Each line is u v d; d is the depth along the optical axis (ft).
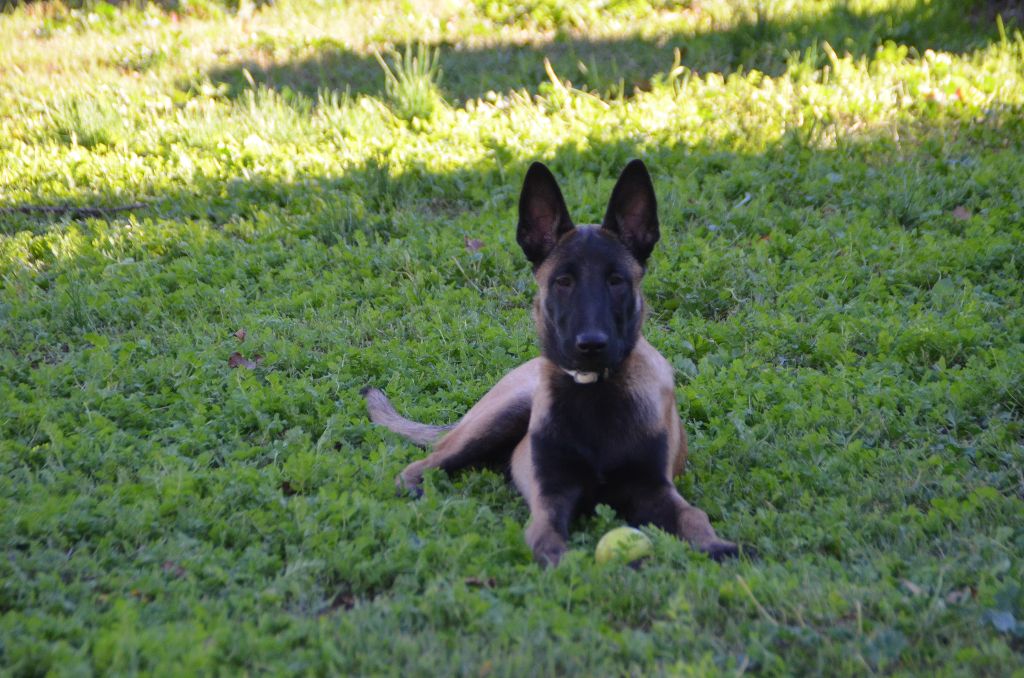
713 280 33.19
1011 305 30.81
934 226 36.47
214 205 39.96
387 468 22.50
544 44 58.75
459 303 32.81
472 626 15.93
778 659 14.84
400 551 18.38
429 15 65.21
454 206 40.50
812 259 34.60
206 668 14.44
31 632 15.40
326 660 14.85
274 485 21.34
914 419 24.88
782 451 23.31
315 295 32.58
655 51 55.47
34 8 70.28
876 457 22.98
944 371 26.99
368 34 62.69
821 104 46.50
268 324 30.55
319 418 25.44
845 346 28.91
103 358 27.55
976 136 43.62
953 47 53.62
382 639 15.53
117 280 33.30
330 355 28.76
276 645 15.19
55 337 30.09
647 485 21.34
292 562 18.33
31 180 42.22
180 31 64.54
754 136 43.52
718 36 56.24
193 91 54.29
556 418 21.33
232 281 33.27
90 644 15.25
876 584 17.20
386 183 40.37
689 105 47.26
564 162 41.98
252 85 52.37
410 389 27.73
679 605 16.31
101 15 68.49
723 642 15.65
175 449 22.99
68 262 34.83
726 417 25.66
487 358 29.17
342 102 51.21
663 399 21.85
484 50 58.59
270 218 37.76
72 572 17.85
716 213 37.42
